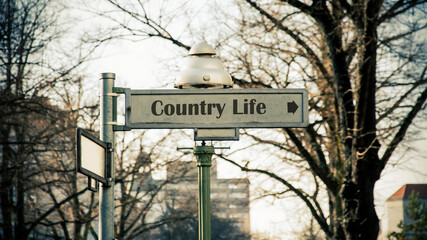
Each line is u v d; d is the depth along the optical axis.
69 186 27.05
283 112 4.53
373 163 13.13
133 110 4.52
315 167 14.35
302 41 15.38
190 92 4.54
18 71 21.66
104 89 4.52
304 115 4.53
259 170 16.91
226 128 4.52
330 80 15.20
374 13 12.40
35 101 21.14
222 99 4.53
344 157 13.33
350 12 13.16
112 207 4.44
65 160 27.08
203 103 4.53
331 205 17.17
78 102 24.84
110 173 4.45
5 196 23.55
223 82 5.09
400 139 13.39
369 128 12.90
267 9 16.19
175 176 28.98
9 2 21.16
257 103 4.54
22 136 22.44
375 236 13.23
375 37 12.52
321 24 13.89
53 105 22.98
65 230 27.27
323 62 16.45
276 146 17.86
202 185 5.17
